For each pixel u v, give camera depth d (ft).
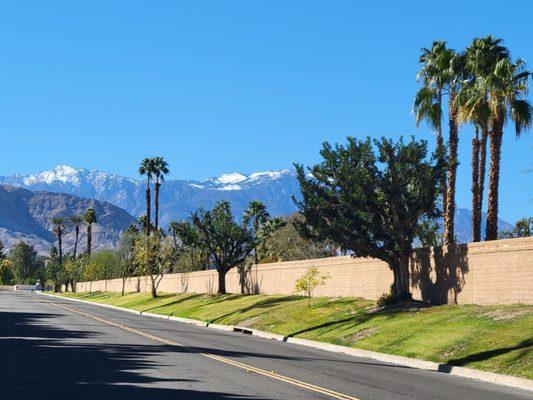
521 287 95.55
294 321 133.39
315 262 166.71
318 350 97.40
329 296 158.30
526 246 95.04
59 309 221.25
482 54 125.08
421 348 85.76
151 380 54.85
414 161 122.31
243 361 72.38
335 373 64.75
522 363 68.80
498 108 116.06
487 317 91.35
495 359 72.79
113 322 150.20
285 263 185.16
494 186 115.75
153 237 287.89
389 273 134.51
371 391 52.60
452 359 77.00
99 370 61.21
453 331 89.40
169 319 188.34
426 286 119.75
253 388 51.49
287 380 56.90
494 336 81.46
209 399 45.55
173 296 265.34
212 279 243.40
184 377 57.11
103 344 89.76
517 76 118.83
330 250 263.08
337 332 111.75
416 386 57.72
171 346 89.10
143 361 69.36
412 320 103.14
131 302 282.15
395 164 121.29
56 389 49.57
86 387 50.67
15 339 96.68
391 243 122.52
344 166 122.83
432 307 109.91
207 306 195.83
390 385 57.36
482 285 104.06
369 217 120.06
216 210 223.71
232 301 192.03
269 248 287.28
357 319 117.80
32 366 64.03
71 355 74.84
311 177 130.31
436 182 123.54
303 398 47.32
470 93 122.83
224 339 109.60
